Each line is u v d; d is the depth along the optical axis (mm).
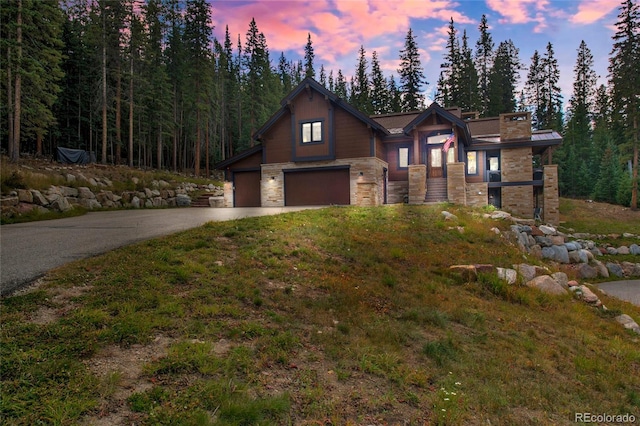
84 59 38281
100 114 39281
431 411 3320
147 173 26000
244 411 2820
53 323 3727
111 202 19938
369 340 4652
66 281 4879
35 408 2543
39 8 21672
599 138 46469
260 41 53312
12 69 20375
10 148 22500
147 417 2623
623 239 21859
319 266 7371
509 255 10695
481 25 53469
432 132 21969
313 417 3004
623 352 5961
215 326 4246
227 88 52719
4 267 5504
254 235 8773
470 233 12125
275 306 5234
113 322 3906
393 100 51656
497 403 3629
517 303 7820
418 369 4121
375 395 3465
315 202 21766
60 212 15055
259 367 3598
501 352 5055
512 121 21859
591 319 7758
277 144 22719
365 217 13000
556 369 4992
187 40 39094
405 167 23234
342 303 5766
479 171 22625
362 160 20641
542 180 21625
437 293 7246
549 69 53500
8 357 3055
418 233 11445
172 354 3457
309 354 4074
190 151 51750
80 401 2664
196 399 2887
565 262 15070
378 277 7453
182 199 25594
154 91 37531
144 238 8117
